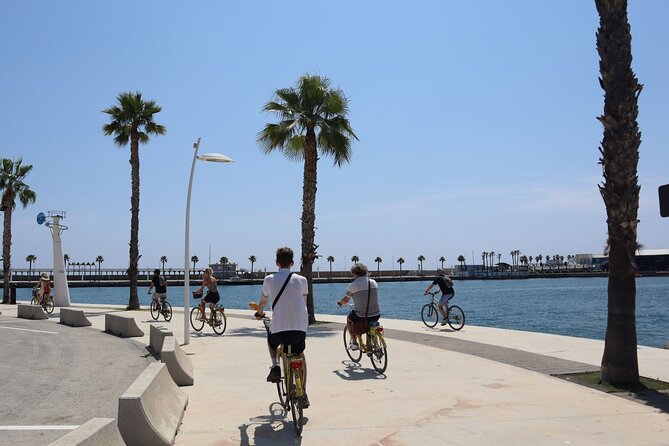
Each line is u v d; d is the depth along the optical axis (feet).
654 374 30.30
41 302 97.81
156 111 105.91
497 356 37.55
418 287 589.73
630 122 27.50
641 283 506.48
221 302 286.66
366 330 32.45
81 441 12.24
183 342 48.73
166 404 20.80
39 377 34.40
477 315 151.33
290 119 68.18
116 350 46.88
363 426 20.89
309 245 68.13
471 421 21.29
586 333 95.61
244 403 25.11
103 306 117.29
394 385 28.27
